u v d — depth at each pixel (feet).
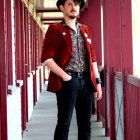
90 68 9.75
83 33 9.83
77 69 9.64
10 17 14.82
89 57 9.75
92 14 26.68
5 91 12.34
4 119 12.41
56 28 9.69
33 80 32.17
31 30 30.73
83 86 9.75
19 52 18.52
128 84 12.45
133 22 13.32
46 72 62.28
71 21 9.80
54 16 47.26
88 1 27.04
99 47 23.30
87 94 9.93
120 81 14.19
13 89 13.73
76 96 9.75
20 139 17.87
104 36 19.07
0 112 12.38
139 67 13.05
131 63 13.10
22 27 20.83
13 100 15.12
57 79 9.56
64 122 9.81
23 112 20.45
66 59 9.56
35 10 36.86
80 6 10.14
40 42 47.11
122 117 13.66
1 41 12.44
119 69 16.21
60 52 9.66
